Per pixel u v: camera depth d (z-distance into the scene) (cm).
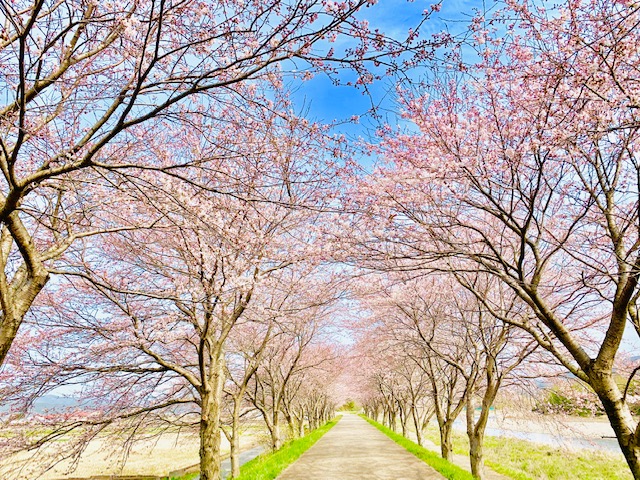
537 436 2744
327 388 3262
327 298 1070
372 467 1221
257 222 750
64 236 716
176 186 564
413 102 638
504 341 969
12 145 521
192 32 426
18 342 799
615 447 2294
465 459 1878
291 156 609
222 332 870
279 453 1450
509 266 605
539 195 677
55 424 800
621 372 1066
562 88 504
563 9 499
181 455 2350
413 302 1201
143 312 877
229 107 513
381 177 709
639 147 539
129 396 966
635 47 438
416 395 1948
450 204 705
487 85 598
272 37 378
